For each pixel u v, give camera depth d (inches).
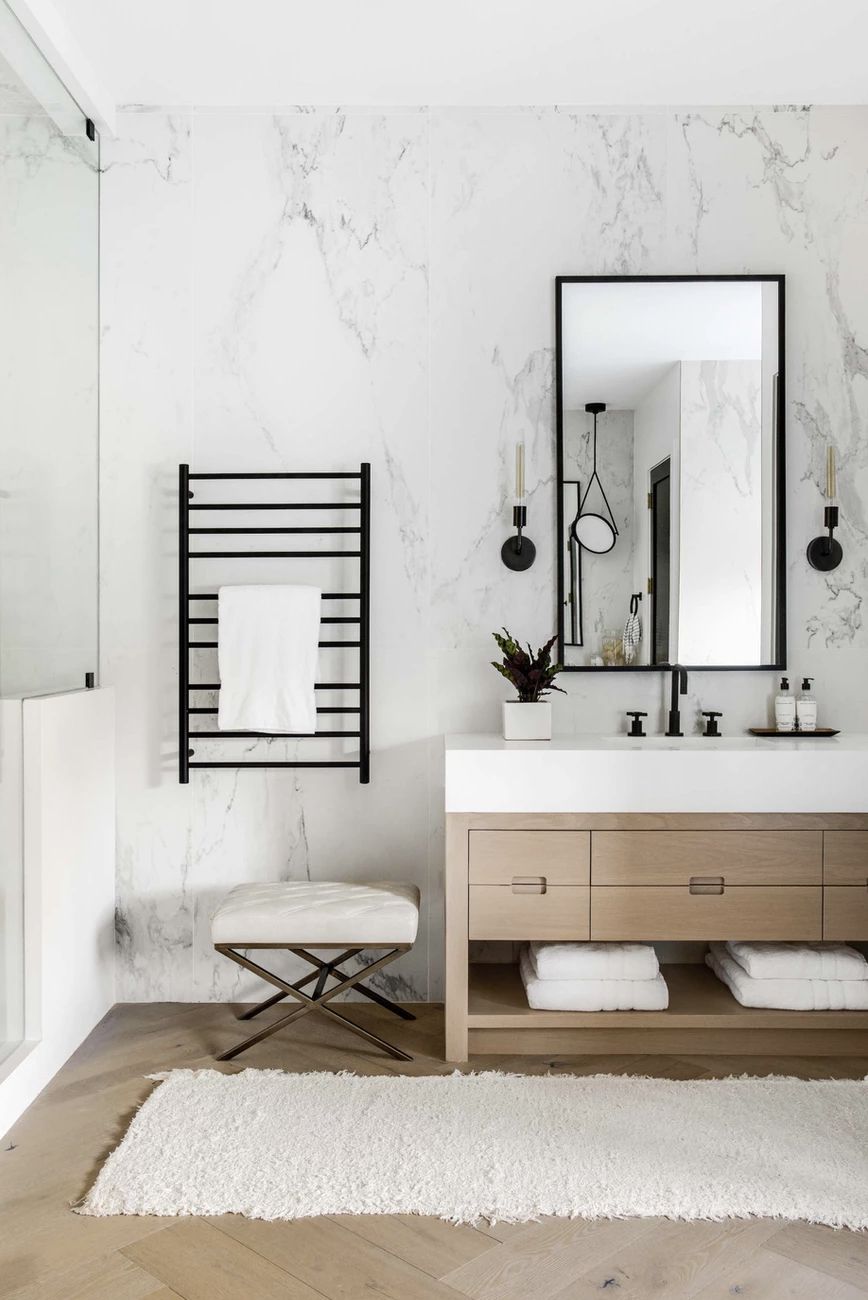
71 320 114.2
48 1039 101.1
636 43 110.4
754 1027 106.3
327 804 124.5
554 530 124.1
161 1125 90.7
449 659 124.4
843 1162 84.8
